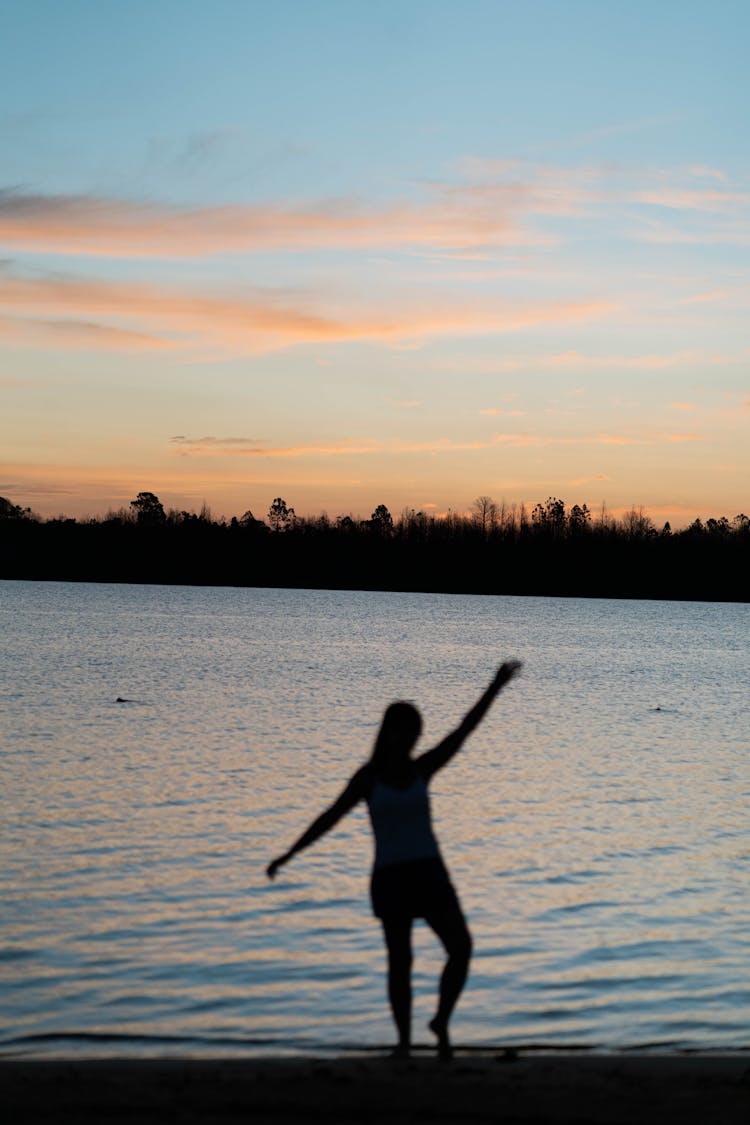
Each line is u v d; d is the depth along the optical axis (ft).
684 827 64.08
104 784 74.69
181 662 201.57
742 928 43.57
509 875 51.96
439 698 152.25
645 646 290.15
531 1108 20.38
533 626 387.75
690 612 564.30
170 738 101.30
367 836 59.11
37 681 156.66
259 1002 34.73
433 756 23.21
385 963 38.75
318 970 37.88
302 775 81.00
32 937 40.78
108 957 38.78
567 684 179.32
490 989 36.40
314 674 185.88
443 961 39.11
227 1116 19.92
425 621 403.75
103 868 51.60
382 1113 20.04
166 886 48.47
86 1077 23.67
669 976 37.76
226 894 47.24
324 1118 19.76
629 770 87.76
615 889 49.55
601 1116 19.89
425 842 22.94
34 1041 31.24
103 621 334.65
